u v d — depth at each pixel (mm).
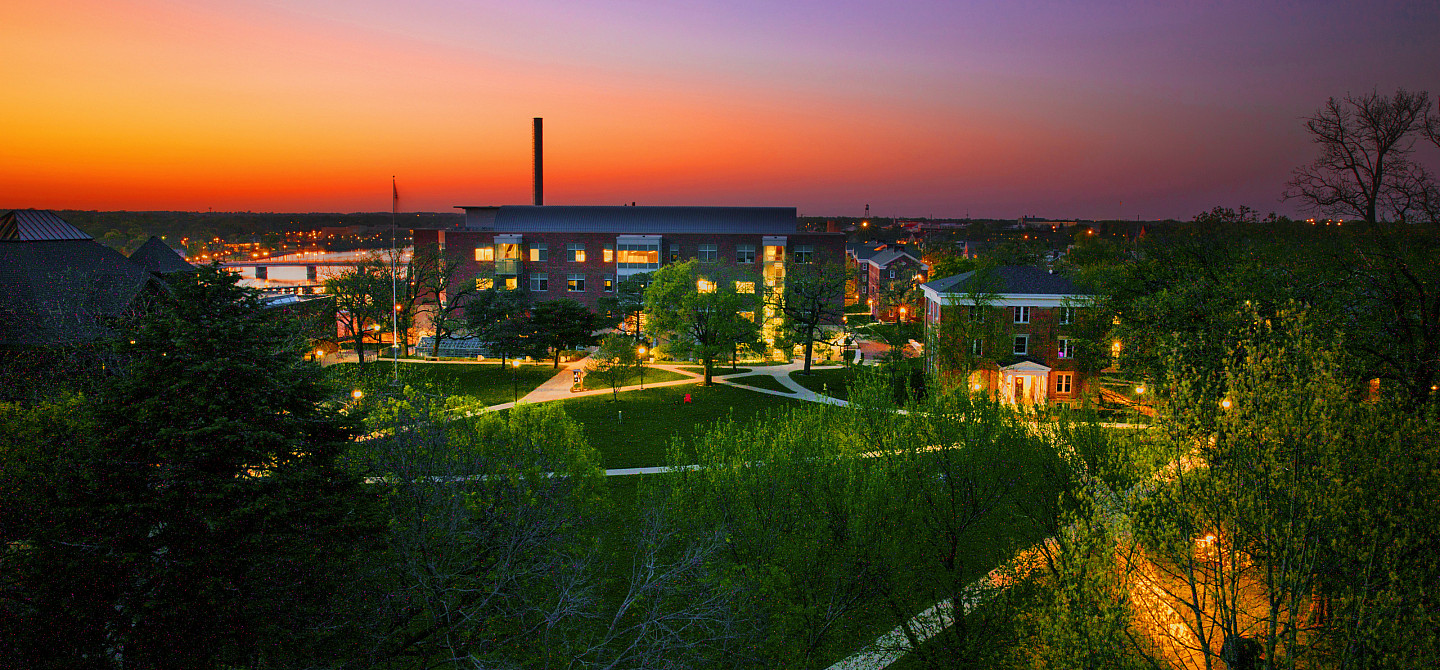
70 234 59250
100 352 34781
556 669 19406
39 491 16438
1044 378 52469
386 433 23594
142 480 15977
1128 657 15641
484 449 24703
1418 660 13695
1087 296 51812
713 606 19656
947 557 22797
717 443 27000
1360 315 31391
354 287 69438
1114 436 22422
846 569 21188
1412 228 34344
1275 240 45688
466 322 80625
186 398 16375
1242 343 20672
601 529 28719
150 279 48906
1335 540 15484
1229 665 16453
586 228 99500
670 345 64688
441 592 18844
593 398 57438
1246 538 16719
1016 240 163250
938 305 57844
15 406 22531
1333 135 37688
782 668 20094
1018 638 19469
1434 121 34500
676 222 99500
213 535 15867
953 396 25328
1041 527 22531
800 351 80500
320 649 17047
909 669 22109
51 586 15156
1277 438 15625
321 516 17172
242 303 18141
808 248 95188
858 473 23188
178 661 15312
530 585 21453
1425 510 16391
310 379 19094
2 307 42438
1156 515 17297
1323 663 15906
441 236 99438
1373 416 18438
